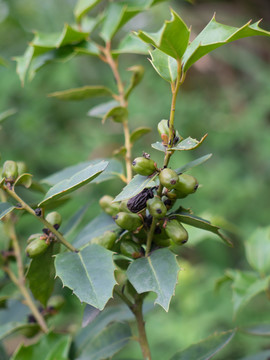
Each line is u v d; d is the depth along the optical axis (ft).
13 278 1.55
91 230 1.38
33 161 4.49
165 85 4.97
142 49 1.56
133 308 1.31
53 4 5.02
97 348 1.39
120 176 1.48
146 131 1.50
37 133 4.56
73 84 4.81
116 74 1.60
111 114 1.50
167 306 1.15
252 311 3.47
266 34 1.13
